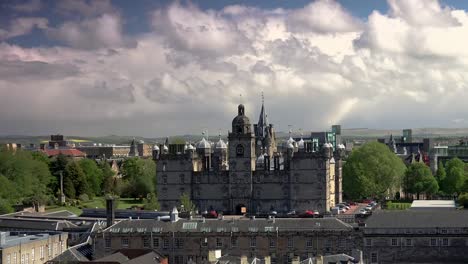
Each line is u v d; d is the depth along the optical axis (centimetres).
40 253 19962
